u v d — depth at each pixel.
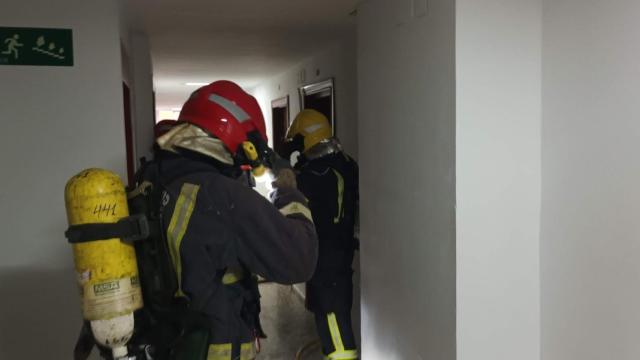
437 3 1.65
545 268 1.63
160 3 2.56
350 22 3.02
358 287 3.44
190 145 1.35
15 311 2.15
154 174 1.37
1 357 2.14
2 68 2.10
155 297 1.29
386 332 2.22
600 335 1.43
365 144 2.36
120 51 2.23
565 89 1.51
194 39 3.50
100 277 1.19
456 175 1.58
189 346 1.27
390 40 2.03
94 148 2.20
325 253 2.79
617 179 1.34
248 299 1.44
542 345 1.67
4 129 2.11
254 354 1.48
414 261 1.90
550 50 1.57
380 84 2.15
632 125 1.29
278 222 1.29
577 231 1.49
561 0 1.51
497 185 1.61
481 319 1.63
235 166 1.43
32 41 2.12
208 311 1.32
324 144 2.89
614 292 1.37
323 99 4.46
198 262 1.28
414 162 1.86
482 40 1.57
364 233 2.44
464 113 1.57
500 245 1.62
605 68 1.37
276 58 4.39
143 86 3.38
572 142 1.50
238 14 2.80
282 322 4.03
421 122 1.79
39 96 2.14
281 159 1.55
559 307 1.58
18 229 2.14
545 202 1.62
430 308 1.79
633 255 1.30
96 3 2.17
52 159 2.16
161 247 1.28
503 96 1.59
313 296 2.87
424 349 1.84
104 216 1.19
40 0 2.12
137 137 3.40
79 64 2.17
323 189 2.79
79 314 2.20
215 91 1.42
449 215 1.63
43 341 2.18
